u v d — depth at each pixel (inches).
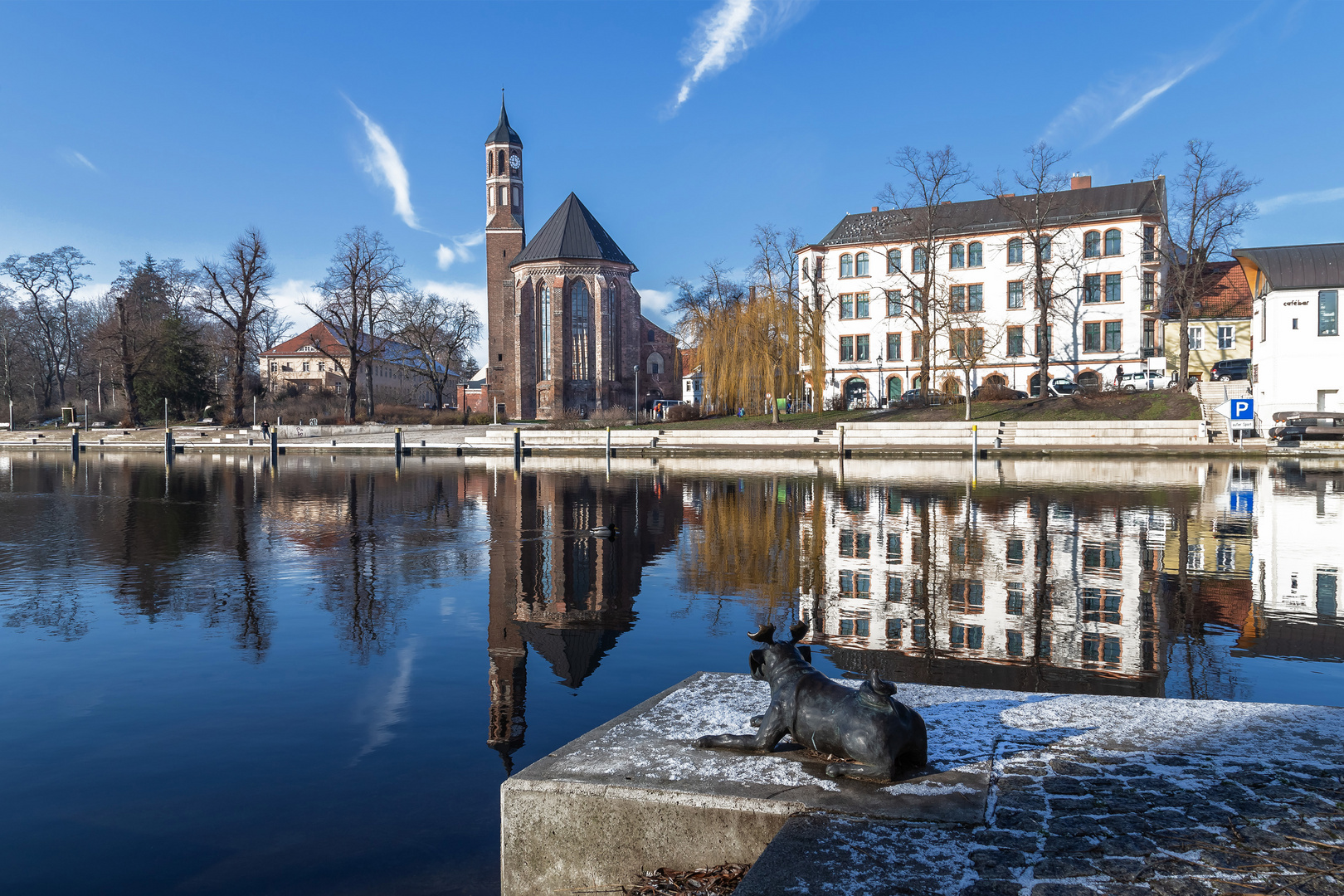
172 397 3080.7
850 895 97.7
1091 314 2298.2
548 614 380.2
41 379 3673.7
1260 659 287.1
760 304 2138.3
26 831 179.9
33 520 758.5
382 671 294.7
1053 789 127.6
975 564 481.1
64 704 260.7
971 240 2438.5
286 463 1829.5
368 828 180.7
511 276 3191.4
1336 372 1699.1
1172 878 100.9
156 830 180.4
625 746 149.7
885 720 132.5
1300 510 722.2
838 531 629.0
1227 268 2332.7
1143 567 465.1
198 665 303.7
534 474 1376.7
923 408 2117.4
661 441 2123.5
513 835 134.0
